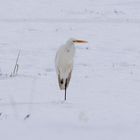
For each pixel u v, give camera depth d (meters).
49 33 35.25
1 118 9.49
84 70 21.19
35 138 7.08
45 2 55.88
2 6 51.72
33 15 45.91
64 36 33.91
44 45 29.58
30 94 14.46
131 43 30.62
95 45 29.75
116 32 35.66
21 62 23.23
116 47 28.98
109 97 14.03
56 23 40.78
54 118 9.41
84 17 44.78
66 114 10.17
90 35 34.31
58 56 13.63
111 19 43.31
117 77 19.16
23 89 15.58
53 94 14.63
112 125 8.23
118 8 50.75
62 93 14.93
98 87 16.48
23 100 13.20
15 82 17.16
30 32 35.47
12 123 8.56
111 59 24.77
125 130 7.66
